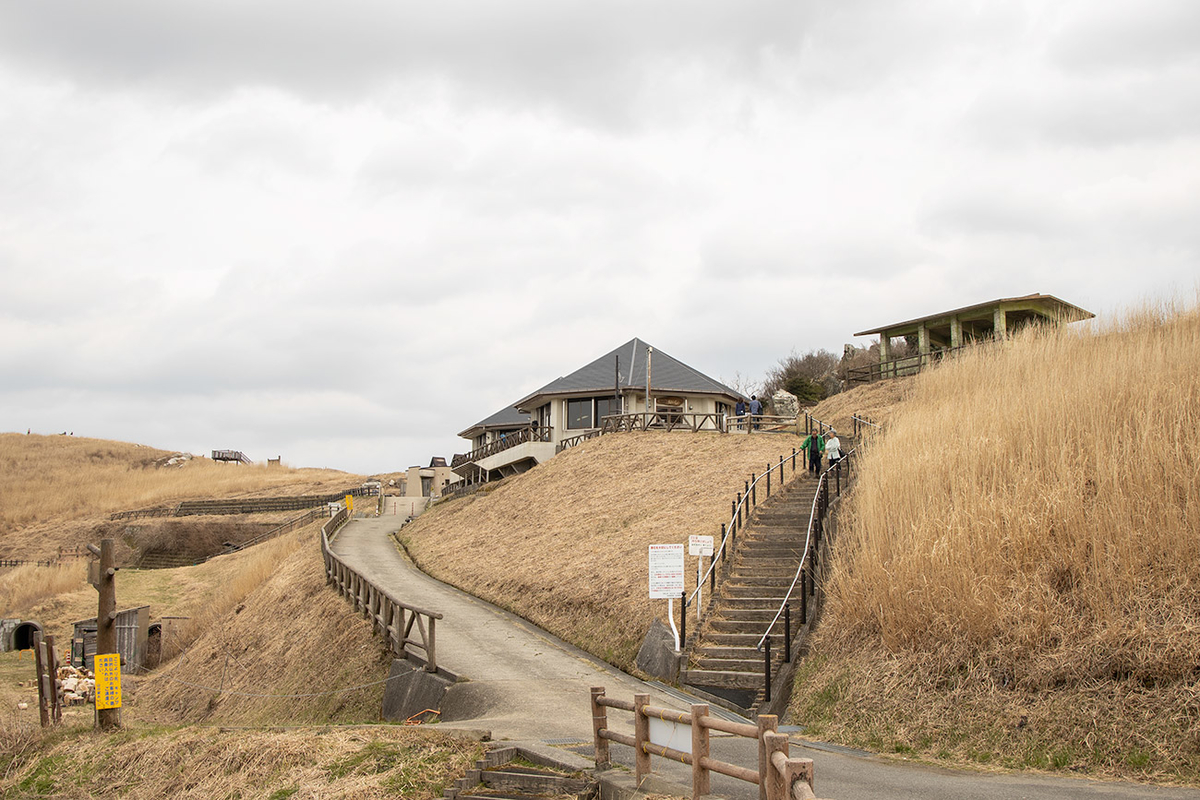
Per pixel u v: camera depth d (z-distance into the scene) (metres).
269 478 77.69
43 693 15.22
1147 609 9.36
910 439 15.79
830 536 16.70
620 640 16.88
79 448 93.75
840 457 22.67
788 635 13.34
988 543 10.96
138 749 12.04
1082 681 9.16
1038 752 8.81
